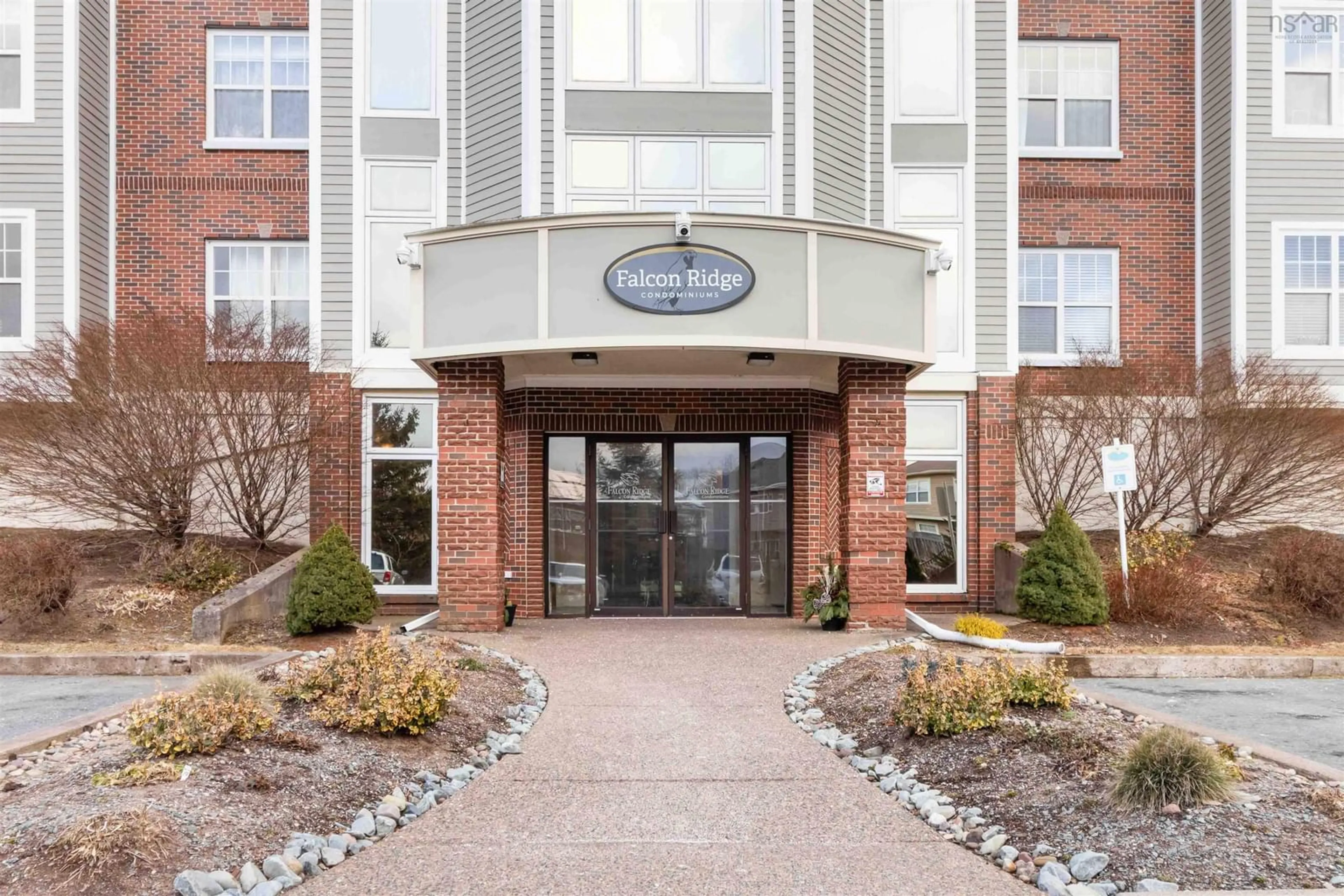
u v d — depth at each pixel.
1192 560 13.83
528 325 11.84
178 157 17.84
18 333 16.23
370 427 15.47
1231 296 17.38
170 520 13.88
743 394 14.51
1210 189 18.14
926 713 6.95
